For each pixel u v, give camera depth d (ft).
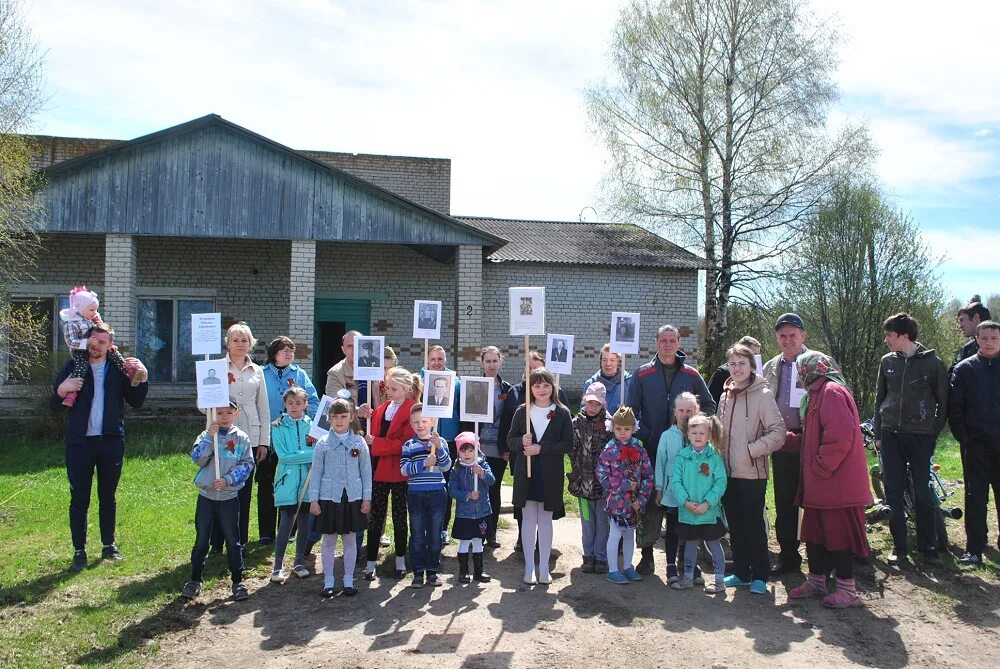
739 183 73.41
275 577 19.84
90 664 14.96
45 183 44.14
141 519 25.50
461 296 49.19
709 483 18.75
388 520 26.48
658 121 75.20
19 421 45.06
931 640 16.17
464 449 19.75
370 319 58.49
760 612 17.72
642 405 21.65
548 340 23.20
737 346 19.34
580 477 20.99
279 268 56.44
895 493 20.92
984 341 20.47
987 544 22.15
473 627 16.88
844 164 71.82
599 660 15.20
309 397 23.50
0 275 42.37
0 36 39.29
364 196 47.85
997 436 20.16
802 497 18.74
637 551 23.12
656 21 74.49
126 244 45.32
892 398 21.18
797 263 69.92
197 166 46.06
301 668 14.85
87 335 21.09
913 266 62.08
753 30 72.64
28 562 20.92
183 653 15.58
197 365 18.85
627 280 63.36
